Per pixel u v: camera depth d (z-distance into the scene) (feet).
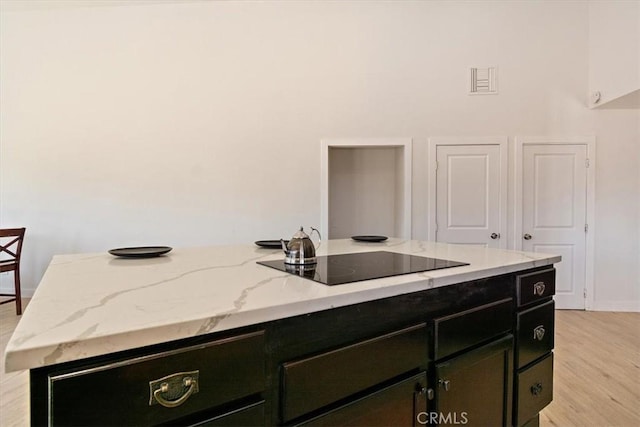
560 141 13.96
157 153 14.53
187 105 14.48
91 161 14.61
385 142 14.29
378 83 14.29
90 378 2.44
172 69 14.47
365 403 3.73
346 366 3.61
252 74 14.42
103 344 2.48
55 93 14.57
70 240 14.73
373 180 16.28
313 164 14.43
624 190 13.87
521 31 13.99
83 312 2.97
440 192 14.28
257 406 3.10
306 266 4.99
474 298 4.74
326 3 14.24
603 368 9.07
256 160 14.51
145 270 4.80
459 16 14.10
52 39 14.52
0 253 14.78
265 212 14.52
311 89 14.38
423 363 4.22
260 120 14.47
